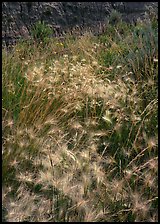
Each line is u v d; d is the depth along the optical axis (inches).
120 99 190.9
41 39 357.4
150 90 197.2
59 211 131.2
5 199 132.8
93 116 186.1
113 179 153.5
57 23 462.3
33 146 149.6
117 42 307.0
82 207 133.9
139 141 170.1
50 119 165.0
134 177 153.3
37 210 131.2
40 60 231.3
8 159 142.3
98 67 214.2
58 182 133.0
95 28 427.5
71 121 171.5
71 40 320.8
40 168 148.9
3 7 414.3
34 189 138.9
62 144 163.0
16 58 216.4
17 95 181.9
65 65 212.2
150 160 149.2
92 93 185.8
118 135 170.1
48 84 183.9
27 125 160.2
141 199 144.5
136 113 185.8
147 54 229.3
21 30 404.5
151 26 273.4
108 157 161.3
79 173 149.7
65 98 180.1
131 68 227.6
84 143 168.2
